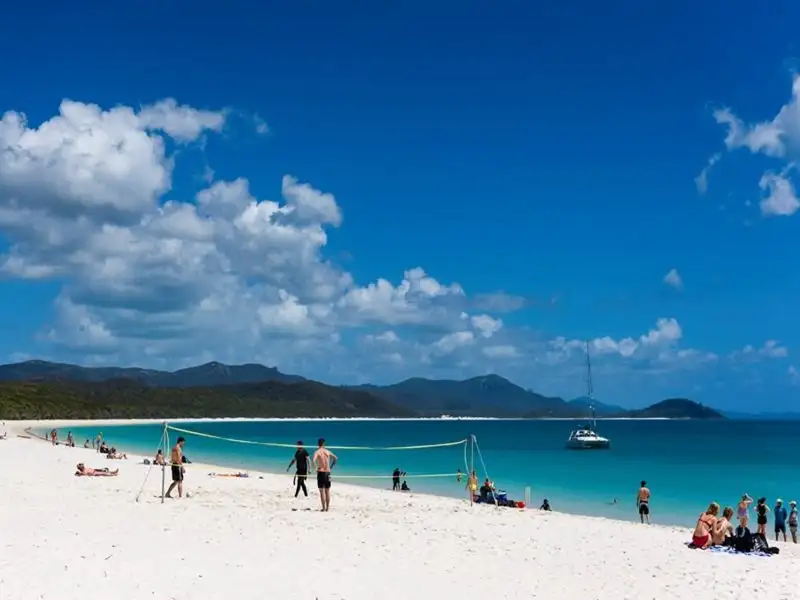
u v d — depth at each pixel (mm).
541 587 13484
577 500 41781
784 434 181500
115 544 15500
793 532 27016
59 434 120438
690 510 38031
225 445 104938
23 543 14930
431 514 24281
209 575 12984
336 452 93500
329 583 12859
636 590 13578
